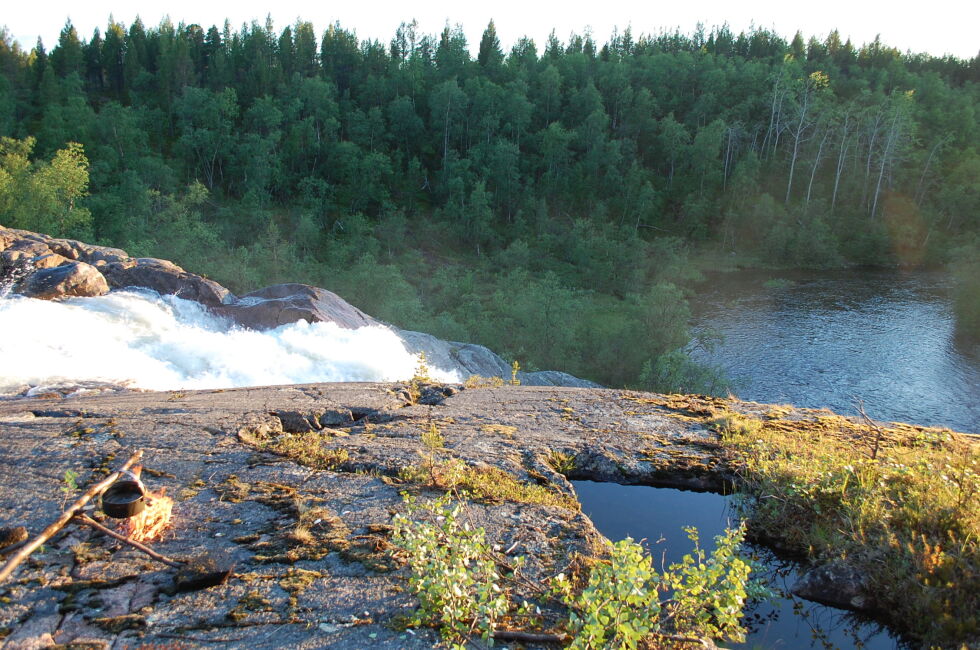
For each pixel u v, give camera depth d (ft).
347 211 233.14
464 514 19.26
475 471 22.18
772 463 23.18
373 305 150.20
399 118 276.00
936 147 262.26
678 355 110.11
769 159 280.72
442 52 346.74
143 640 13.47
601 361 129.29
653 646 13.97
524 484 21.84
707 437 26.66
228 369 39.70
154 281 49.62
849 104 288.10
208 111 243.40
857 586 17.44
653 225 250.37
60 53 322.75
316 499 19.65
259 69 298.56
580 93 300.81
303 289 51.06
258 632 13.84
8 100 248.11
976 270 162.09
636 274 190.80
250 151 231.09
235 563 16.22
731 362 125.49
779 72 304.09
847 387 113.39
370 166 233.76
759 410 30.78
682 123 307.37
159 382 35.86
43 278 44.93
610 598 13.58
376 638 13.76
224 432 24.57
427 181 263.90
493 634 13.85
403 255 205.98
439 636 13.89
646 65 336.29
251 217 206.39
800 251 219.41
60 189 143.02
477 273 200.95
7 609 14.12
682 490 23.79
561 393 32.68
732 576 14.96
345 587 15.42
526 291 145.89
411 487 20.67
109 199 173.68
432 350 53.57
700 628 14.84
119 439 23.48
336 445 24.11
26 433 23.77
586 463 24.45
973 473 21.47
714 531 20.90
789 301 170.09
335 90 305.12
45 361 35.76
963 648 14.40
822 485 21.35
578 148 280.72
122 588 15.07
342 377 41.83
